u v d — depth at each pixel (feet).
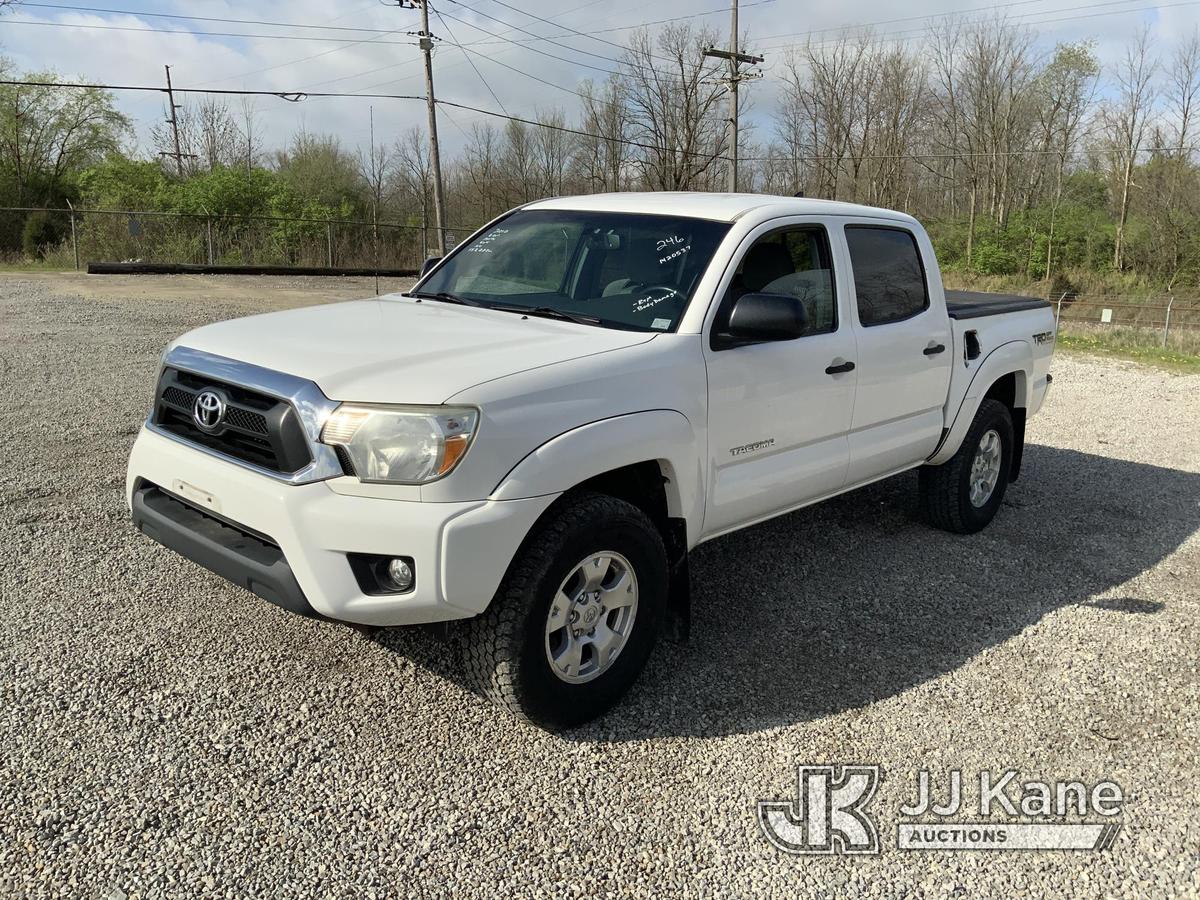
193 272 85.46
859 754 10.79
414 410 9.35
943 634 14.03
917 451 16.51
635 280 12.78
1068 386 40.22
